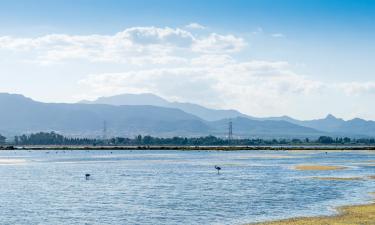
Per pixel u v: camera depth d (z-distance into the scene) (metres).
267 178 124.69
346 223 57.75
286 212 70.00
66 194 96.06
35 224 64.94
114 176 137.88
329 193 90.00
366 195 86.38
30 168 178.38
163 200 85.19
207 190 99.69
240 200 83.62
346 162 197.88
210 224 62.62
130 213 72.06
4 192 100.12
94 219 67.81
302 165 177.50
